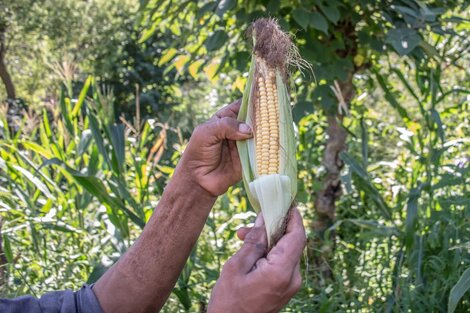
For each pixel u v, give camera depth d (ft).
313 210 17.51
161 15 16.84
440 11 13.87
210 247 14.48
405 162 16.53
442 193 15.35
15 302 5.56
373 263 14.64
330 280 13.93
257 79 5.65
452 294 9.40
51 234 14.82
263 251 4.88
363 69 16.31
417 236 12.92
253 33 5.67
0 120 17.11
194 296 12.49
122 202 14.01
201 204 5.80
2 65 53.57
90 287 5.84
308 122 18.47
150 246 5.80
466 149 16.80
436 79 14.90
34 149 14.70
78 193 14.62
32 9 55.06
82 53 53.62
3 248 13.21
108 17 54.08
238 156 5.75
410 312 11.69
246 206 15.87
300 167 17.58
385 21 15.53
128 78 51.70
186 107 36.58
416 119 19.94
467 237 12.35
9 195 14.34
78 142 15.78
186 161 5.75
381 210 13.87
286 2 14.10
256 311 4.60
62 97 15.67
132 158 14.99
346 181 13.79
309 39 14.51
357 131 21.06
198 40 17.01
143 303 5.77
